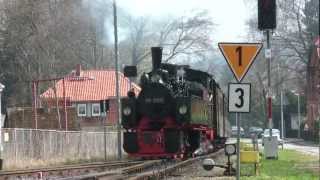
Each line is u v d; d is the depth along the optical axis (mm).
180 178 22172
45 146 38719
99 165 30000
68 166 30609
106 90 77500
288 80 85812
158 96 27141
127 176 22328
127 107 27312
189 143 28969
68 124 54844
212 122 34688
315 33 72250
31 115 54250
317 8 72688
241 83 14844
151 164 28500
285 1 72438
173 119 26984
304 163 31203
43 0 73375
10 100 71375
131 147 26672
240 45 14844
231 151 23422
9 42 70750
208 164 24031
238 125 14953
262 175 22922
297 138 97438
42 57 73438
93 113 76062
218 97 36906
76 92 77062
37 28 72375
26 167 33781
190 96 27156
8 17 70875
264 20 16703
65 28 77438
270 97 34500
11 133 35031
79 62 82562
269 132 35906
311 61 71875
